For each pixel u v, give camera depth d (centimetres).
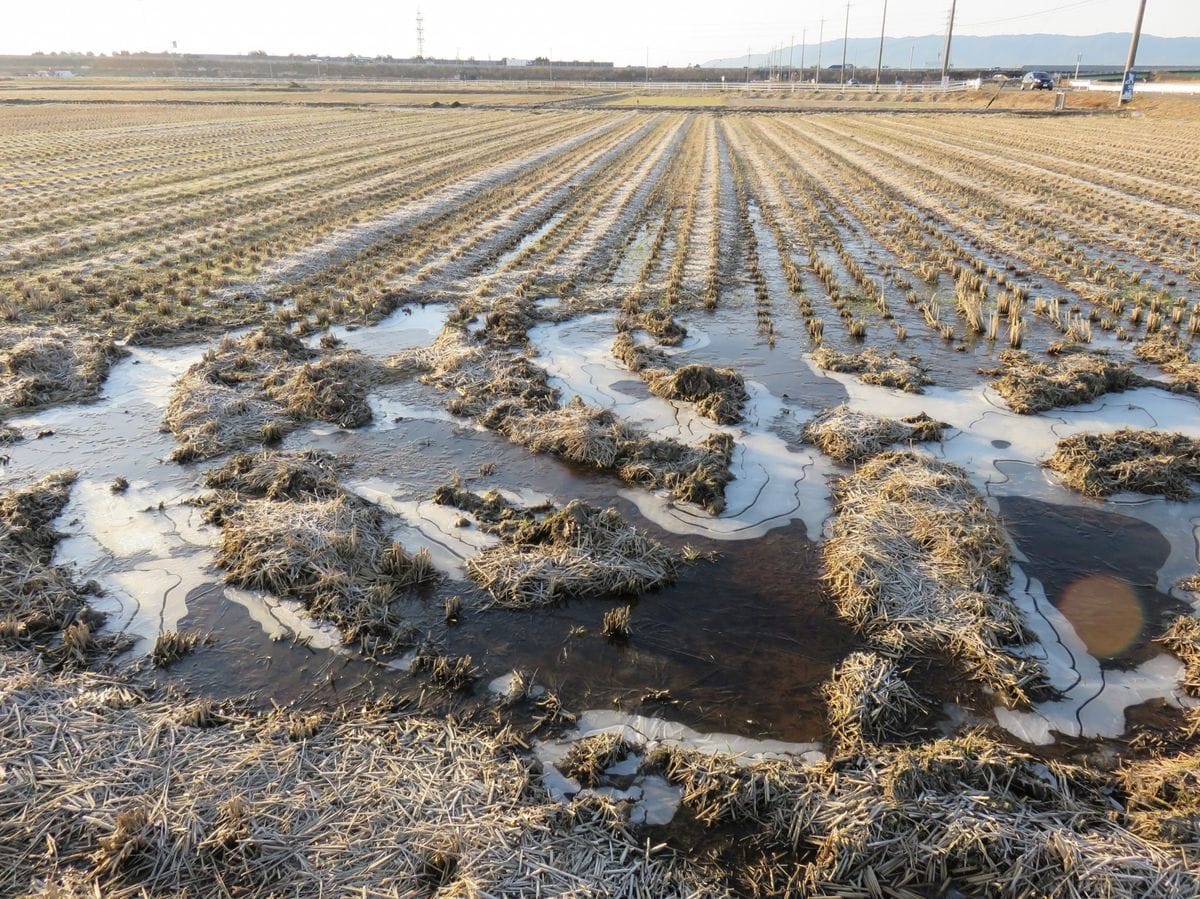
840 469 980
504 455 1016
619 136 4922
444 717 595
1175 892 438
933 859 470
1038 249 2084
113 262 1902
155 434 1060
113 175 3164
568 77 15150
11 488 914
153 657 646
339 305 1585
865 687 606
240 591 736
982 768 525
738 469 977
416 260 1977
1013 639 671
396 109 7019
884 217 2506
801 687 629
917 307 1639
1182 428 1078
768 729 588
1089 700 612
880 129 5209
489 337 1447
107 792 504
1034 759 547
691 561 789
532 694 621
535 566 754
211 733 566
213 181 3052
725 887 466
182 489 918
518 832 480
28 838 475
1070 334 1413
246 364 1278
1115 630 690
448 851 461
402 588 744
